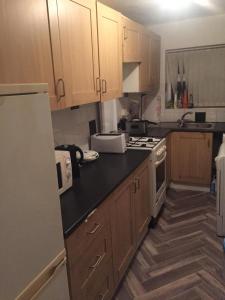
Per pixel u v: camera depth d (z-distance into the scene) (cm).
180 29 379
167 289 201
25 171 89
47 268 104
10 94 82
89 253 149
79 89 179
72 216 136
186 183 379
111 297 187
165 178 330
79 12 173
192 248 247
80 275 140
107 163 229
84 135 263
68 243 126
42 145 96
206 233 270
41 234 99
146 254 242
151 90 365
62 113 225
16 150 85
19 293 90
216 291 196
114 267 187
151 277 214
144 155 249
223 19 355
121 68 249
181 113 408
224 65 375
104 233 167
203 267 221
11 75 116
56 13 147
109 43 221
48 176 101
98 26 200
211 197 350
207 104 397
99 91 209
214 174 358
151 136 321
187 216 305
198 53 382
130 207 216
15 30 117
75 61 171
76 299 137
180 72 397
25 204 90
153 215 280
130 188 213
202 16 357
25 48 124
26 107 88
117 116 347
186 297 193
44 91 96
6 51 112
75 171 193
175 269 221
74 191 169
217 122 392
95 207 150
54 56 147
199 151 354
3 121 80
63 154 165
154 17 348
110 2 275
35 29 130
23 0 121
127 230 211
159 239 264
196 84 395
